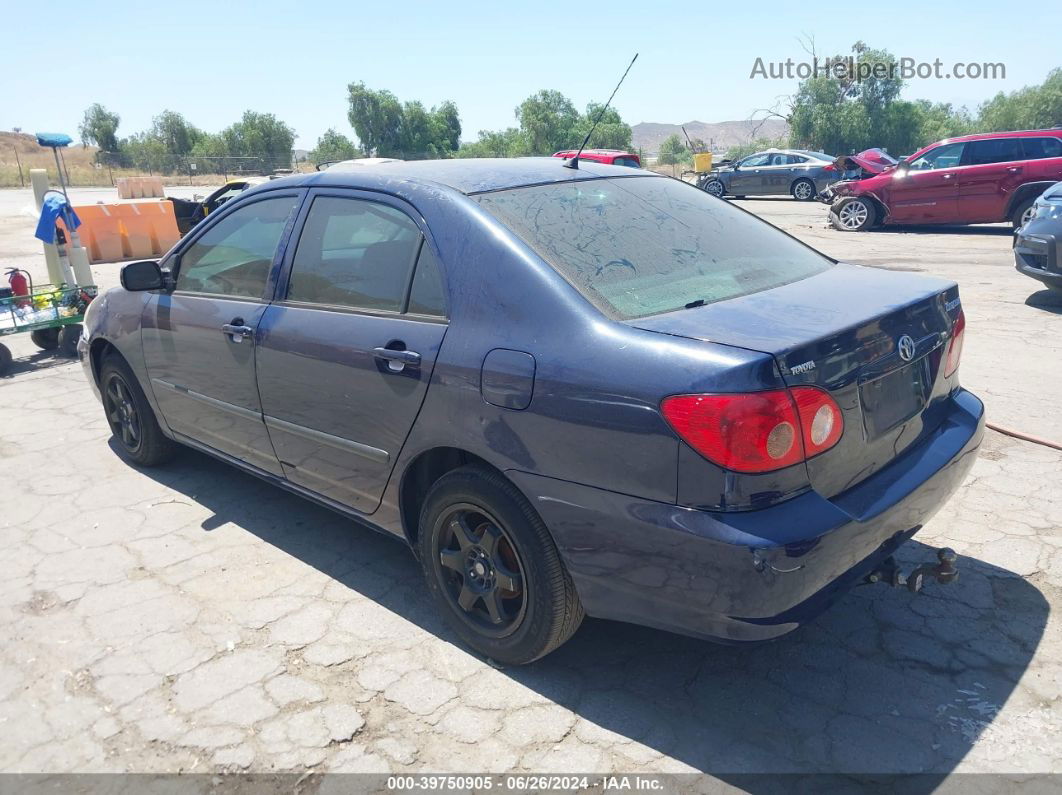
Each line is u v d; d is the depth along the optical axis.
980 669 2.89
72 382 6.84
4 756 2.67
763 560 2.22
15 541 4.09
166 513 4.36
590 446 2.46
